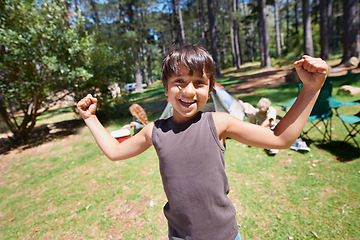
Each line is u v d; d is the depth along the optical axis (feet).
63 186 13.14
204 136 3.01
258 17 77.92
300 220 7.89
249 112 15.23
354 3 39.42
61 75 23.98
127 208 10.08
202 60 2.78
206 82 2.87
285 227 7.69
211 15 73.41
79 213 10.23
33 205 11.48
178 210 3.05
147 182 12.06
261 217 8.32
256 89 34.32
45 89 24.95
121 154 3.47
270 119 13.01
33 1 20.94
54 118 40.42
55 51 22.44
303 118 2.51
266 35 74.33
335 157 11.53
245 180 10.85
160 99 39.93
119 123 26.66
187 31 116.47
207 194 2.98
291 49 90.53
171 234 3.30
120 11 71.97
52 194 12.34
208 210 3.01
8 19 20.56
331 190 9.17
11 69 21.93
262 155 13.15
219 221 3.09
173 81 2.84
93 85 28.27
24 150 22.04
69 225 9.52
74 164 16.38
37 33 21.02
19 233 9.46
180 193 3.00
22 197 12.50
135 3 74.64
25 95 22.38
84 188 12.45
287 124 2.60
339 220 7.64
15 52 19.80
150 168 13.75
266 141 2.72
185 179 2.98
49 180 14.26
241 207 9.00
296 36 87.51
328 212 8.07
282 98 25.71
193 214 3.00
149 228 8.66
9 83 22.48
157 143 3.19
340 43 97.55
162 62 3.09
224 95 15.75
